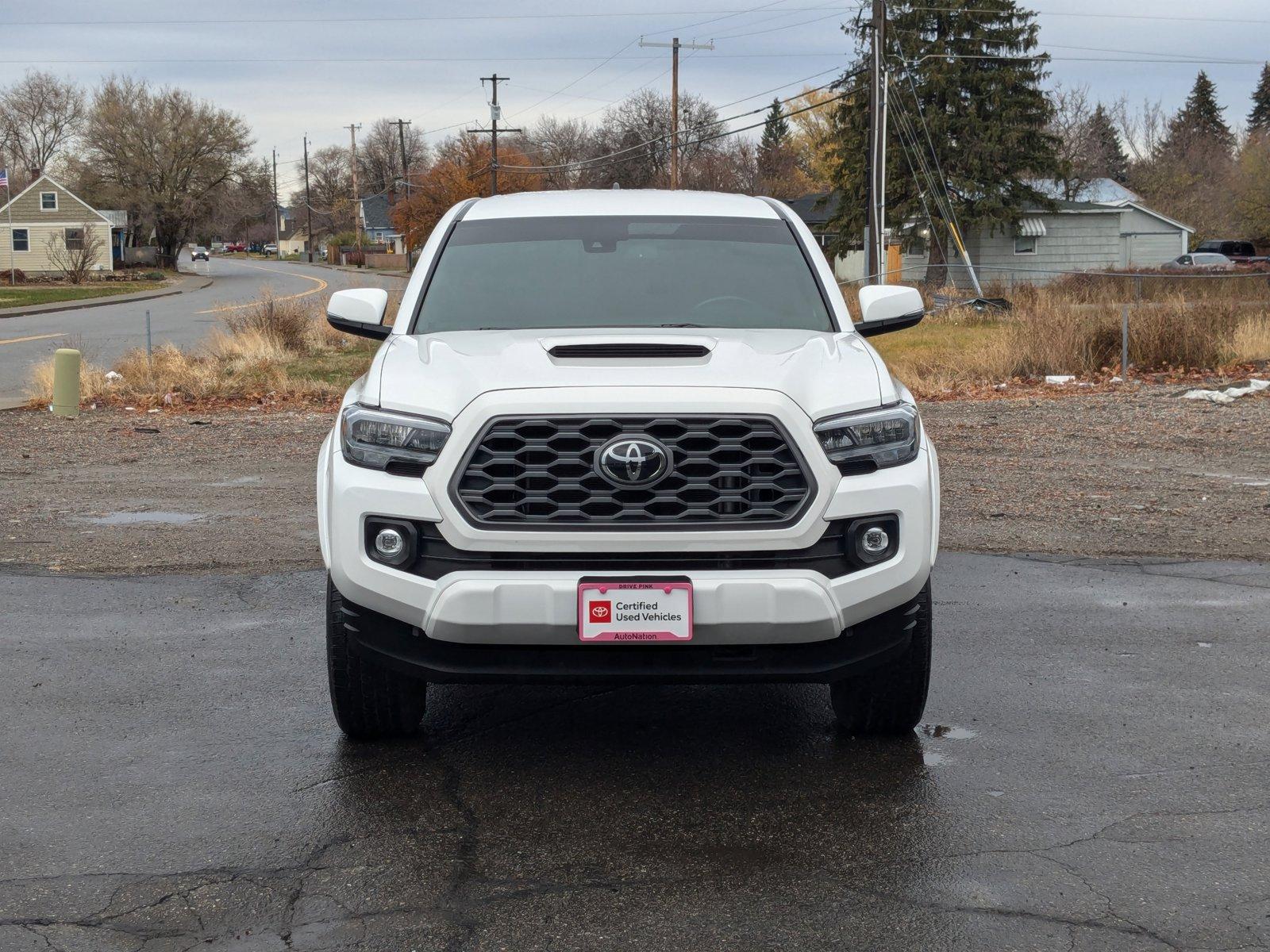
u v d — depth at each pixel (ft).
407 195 349.41
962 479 34.83
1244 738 15.48
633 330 16.37
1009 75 154.71
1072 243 165.68
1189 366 62.49
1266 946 10.41
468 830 12.92
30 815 13.29
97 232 293.84
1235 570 24.44
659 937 10.67
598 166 342.64
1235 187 237.86
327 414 53.67
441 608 13.20
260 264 419.95
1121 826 12.91
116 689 17.56
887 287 17.78
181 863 12.14
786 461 13.32
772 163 307.58
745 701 17.17
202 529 28.91
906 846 12.43
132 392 60.03
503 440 13.33
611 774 14.49
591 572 13.15
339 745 15.47
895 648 13.96
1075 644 19.53
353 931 10.78
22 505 32.12
